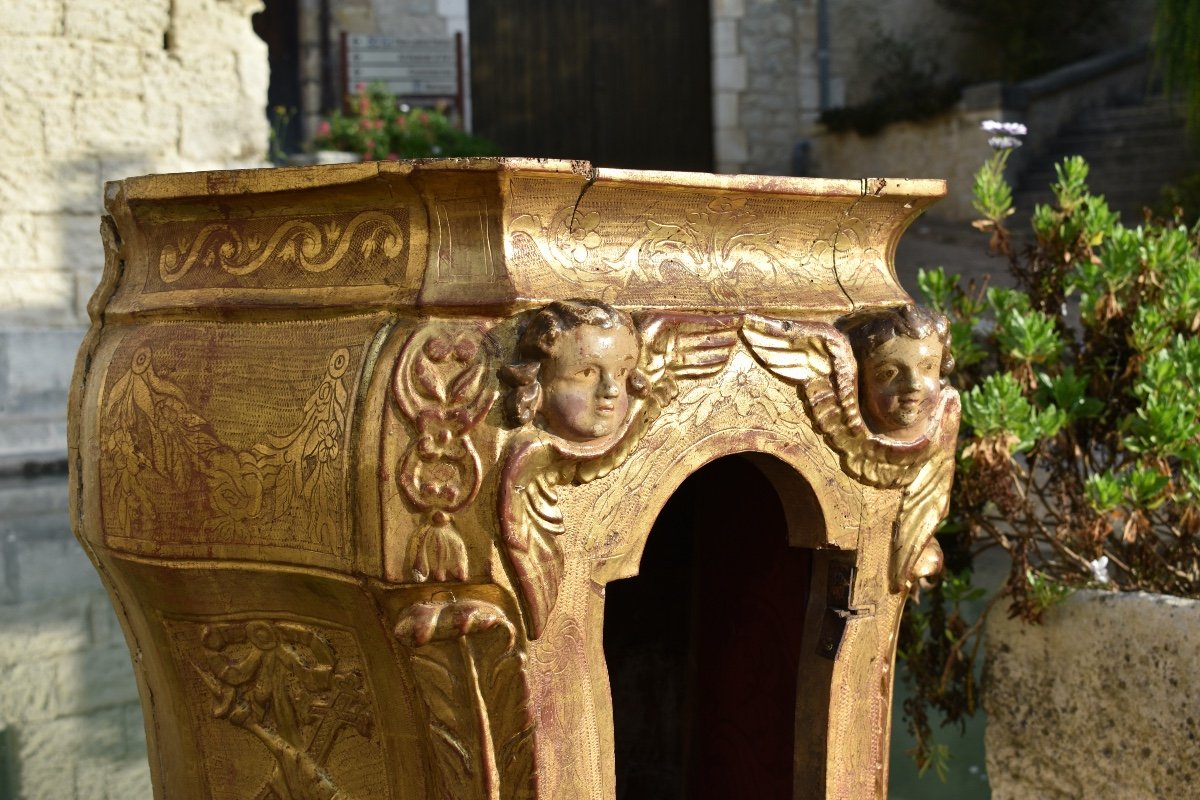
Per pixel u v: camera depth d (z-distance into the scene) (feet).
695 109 39.63
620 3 39.27
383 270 2.83
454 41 37.42
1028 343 5.66
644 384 2.84
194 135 20.65
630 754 4.76
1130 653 4.87
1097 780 5.01
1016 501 5.50
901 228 3.60
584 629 2.86
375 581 2.71
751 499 4.11
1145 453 5.39
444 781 2.85
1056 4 38.55
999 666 5.43
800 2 39.58
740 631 4.19
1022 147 33.19
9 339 16.61
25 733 6.65
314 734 3.07
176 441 3.03
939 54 40.55
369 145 30.12
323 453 2.77
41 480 11.44
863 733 3.52
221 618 3.11
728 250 3.18
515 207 2.76
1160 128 32.81
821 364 3.19
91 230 19.81
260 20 38.24
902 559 3.48
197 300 3.08
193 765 3.35
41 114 19.30
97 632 7.66
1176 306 5.73
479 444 2.69
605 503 2.85
